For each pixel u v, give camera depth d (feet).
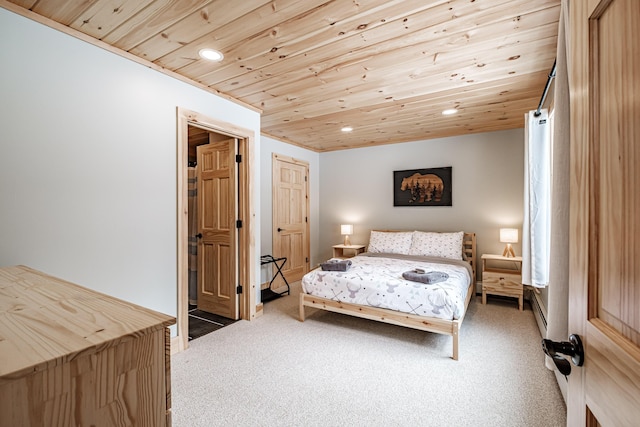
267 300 13.15
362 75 8.24
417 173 15.58
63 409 1.65
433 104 10.46
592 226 2.05
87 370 1.74
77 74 6.23
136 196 7.26
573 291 2.35
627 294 1.65
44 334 1.92
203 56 7.24
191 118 8.50
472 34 6.25
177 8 5.46
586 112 2.10
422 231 15.19
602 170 1.94
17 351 1.68
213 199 11.48
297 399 6.08
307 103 10.41
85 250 6.33
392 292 8.73
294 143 16.71
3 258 5.25
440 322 8.00
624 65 1.66
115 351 1.86
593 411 2.00
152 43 6.66
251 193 10.72
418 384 6.61
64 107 6.04
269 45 6.73
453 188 14.70
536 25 5.91
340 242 18.15
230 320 10.70
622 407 1.64
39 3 5.34
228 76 8.33
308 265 18.01
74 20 5.83
